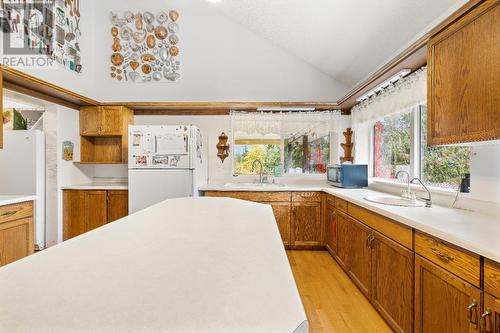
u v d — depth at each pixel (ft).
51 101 11.69
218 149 14.08
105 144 14.08
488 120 4.31
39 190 11.80
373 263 7.02
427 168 8.29
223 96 13.82
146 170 11.59
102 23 14.06
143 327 1.62
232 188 11.89
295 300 1.93
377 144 11.76
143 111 14.17
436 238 4.59
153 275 2.35
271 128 13.51
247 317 1.71
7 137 11.61
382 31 8.34
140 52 13.99
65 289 2.11
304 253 11.50
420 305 5.03
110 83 13.99
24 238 8.02
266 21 11.90
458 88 4.96
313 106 13.11
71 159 12.91
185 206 5.87
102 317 1.73
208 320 1.68
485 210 5.69
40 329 1.61
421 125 8.60
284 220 11.88
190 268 2.51
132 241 3.38
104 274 2.39
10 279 2.30
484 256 3.57
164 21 13.97
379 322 6.55
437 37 5.55
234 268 2.50
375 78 8.69
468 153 6.59
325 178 13.79
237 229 3.95
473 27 4.60
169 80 13.97
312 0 8.76
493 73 4.21
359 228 7.98
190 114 14.14
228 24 13.82
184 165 11.54
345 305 7.32
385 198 8.43
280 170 13.79
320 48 11.52
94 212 12.43
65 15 12.04
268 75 13.73
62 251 3.01
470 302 3.84
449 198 6.72
